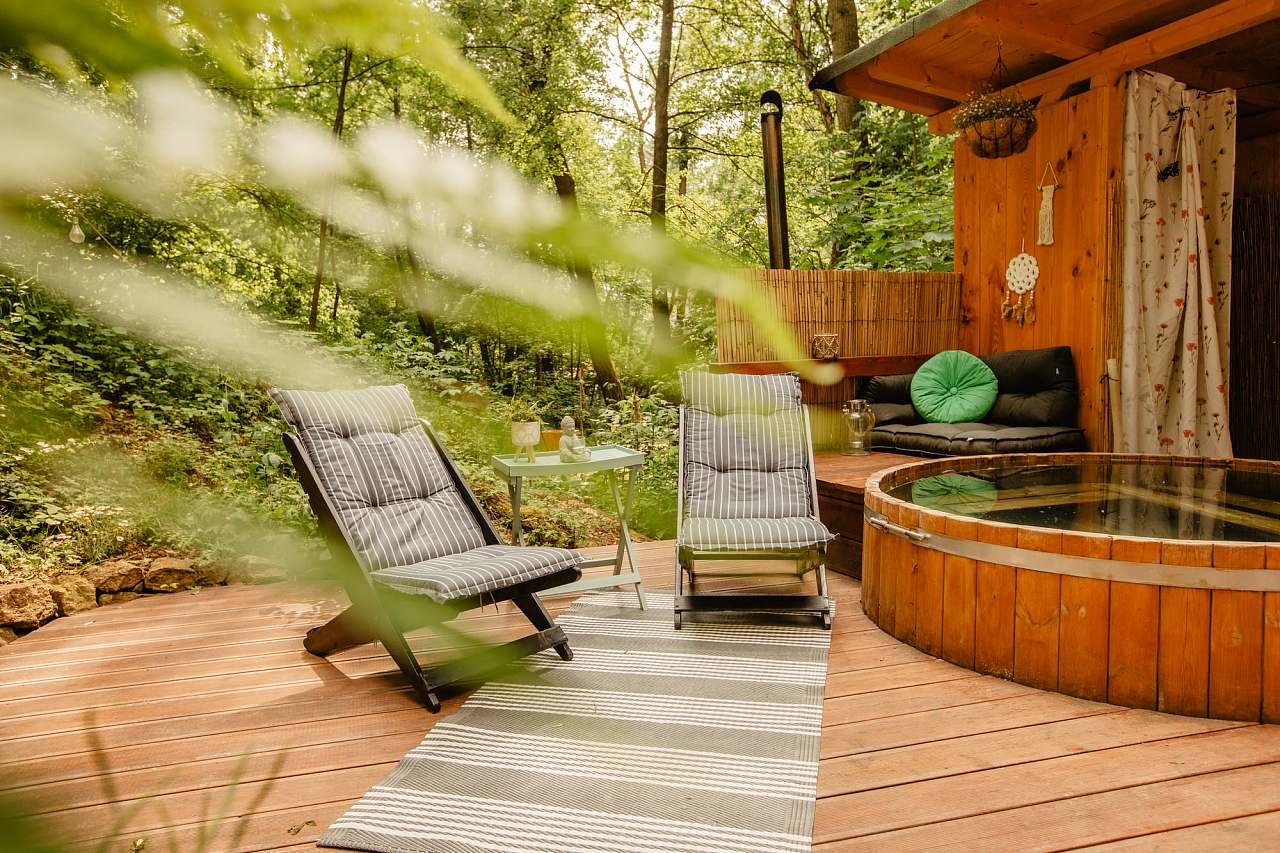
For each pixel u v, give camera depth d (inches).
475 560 130.8
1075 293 226.7
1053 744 104.1
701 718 113.5
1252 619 108.7
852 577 182.5
